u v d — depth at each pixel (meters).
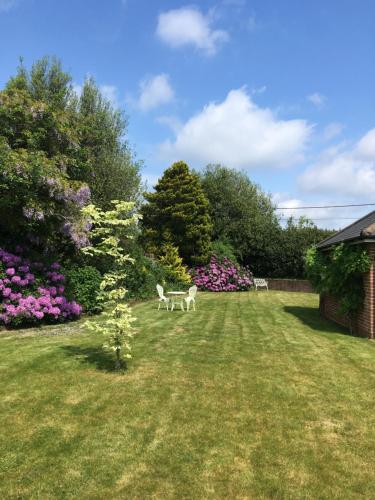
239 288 24.55
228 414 4.76
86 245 12.18
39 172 9.77
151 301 16.72
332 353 7.68
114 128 19.42
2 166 9.37
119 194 18.56
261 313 13.52
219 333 9.65
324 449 4.00
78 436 4.18
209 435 4.24
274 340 8.85
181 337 9.08
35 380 5.86
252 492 3.30
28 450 3.89
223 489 3.33
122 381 5.86
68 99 18.23
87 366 6.57
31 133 11.13
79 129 13.14
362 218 13.48
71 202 11.44
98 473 3.53
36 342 8.29
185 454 3.86
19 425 4.41
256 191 36.88
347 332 9.99
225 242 28.31
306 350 7.92
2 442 4.04
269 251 27.86
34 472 3.53
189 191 25.52
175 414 4.74
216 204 30.44
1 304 9.67
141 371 6.36
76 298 11.83
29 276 10.28
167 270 22.11
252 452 3.92
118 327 6.34
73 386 5.62
